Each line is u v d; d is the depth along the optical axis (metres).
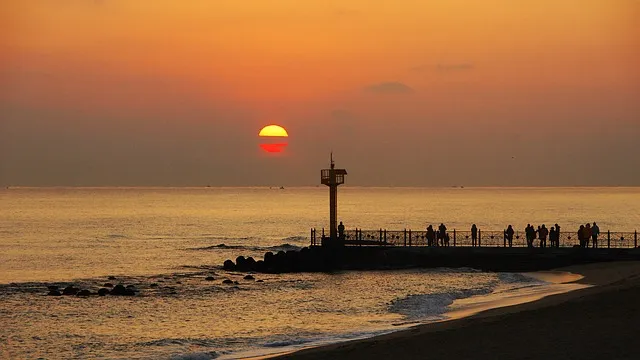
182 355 44.16
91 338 51.47
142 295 71.38
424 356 35.09
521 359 32.88
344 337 47.66
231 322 56.66
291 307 62.88
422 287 70.44
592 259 77.62
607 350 32.97
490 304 56.53
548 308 42.25
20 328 55.44
